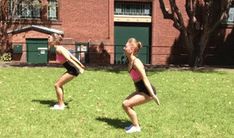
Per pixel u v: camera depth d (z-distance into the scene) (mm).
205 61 29609
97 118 9523
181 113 10242
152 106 10938
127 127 8586
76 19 28359
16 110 10164
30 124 8914
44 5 27750
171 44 29312
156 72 19203
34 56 27719
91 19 28500
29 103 11031
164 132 8516
